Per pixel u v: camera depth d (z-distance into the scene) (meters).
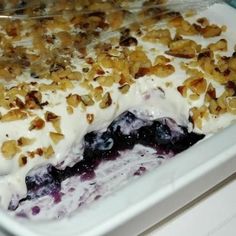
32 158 0.23
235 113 0.26
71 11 0.29
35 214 0.25
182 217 0.23
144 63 0.27
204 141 0.21
